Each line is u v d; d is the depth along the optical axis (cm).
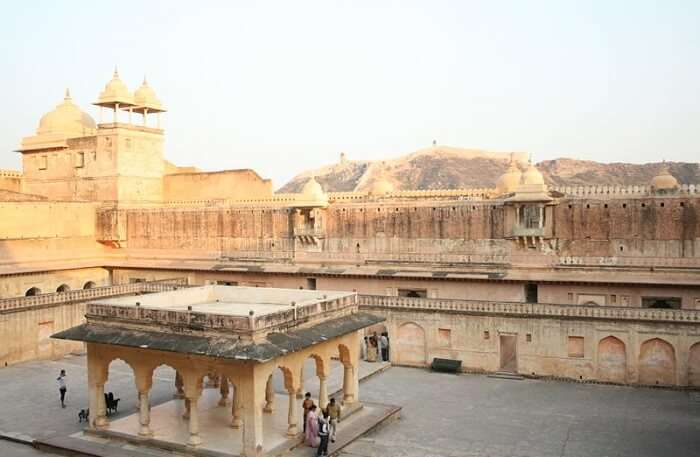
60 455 2419
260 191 5525
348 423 2638
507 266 4150
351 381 2797
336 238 4775
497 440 2525
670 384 3291
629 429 2652
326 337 2455
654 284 3719
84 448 2400
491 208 4212
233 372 2222
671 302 3750
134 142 5700
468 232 4294
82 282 5350
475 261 4269
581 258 3962
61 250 5250
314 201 4747
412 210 4488
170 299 2802
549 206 4050
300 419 2612
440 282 4322
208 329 2278
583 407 2984
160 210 5484
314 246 4856
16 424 2744
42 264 5025
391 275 4394
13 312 3853
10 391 3266
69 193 5862
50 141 5888
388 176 12631
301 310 2444
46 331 4062
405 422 2762
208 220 5300
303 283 4831
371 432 2608
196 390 2302
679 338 3262
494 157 12788
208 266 5153
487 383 3456
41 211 5100
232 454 2239
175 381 3262
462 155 12975
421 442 2502
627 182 11025
